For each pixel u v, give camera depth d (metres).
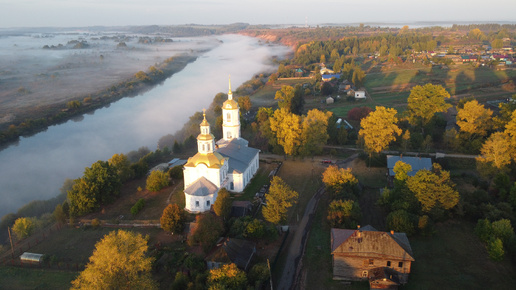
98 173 108.06
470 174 114.00
